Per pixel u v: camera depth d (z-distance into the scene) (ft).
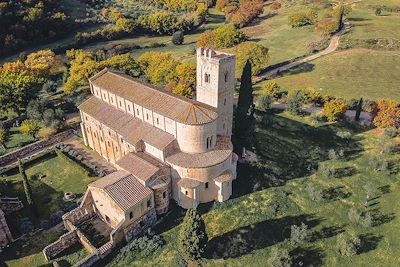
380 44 466.70
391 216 227.81
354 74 410.93
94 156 293.43
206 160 229.86
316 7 642.63
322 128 318.86
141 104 251.19
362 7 618.44
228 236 215.31
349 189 248.93
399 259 203.21
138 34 611.88
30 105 335.67
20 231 223.10
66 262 204.85
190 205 231.30
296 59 461.37
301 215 228.84
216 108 252.01
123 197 212.64
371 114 323.78
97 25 627.46
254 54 410.52
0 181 260.83
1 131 305.53
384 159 274.36
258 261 202.49
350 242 208.13
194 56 490.90
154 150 238.48
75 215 225.76
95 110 282.77
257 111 349.00
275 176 259.19
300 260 202.80
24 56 481.87
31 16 538.88
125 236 214.90
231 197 240.94
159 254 207.82
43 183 264.93
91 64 386.32
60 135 314.96
